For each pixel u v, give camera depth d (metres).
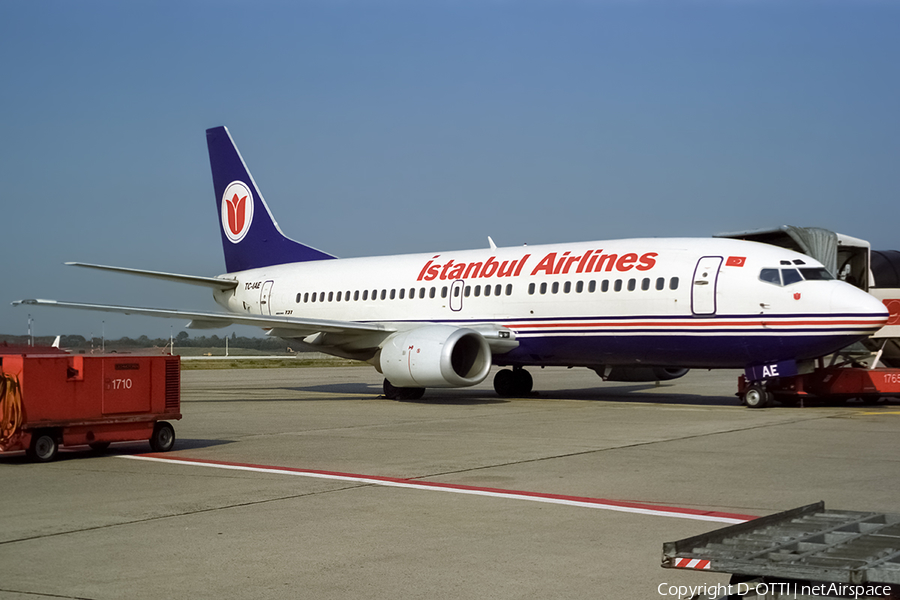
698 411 20.47
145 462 12.69
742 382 22.91
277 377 41.75
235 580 6.52
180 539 7.80
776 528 5.66
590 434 15.73
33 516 8.83
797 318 20.00
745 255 21.16
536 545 7.51
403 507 9.19
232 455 13.35
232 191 33.75
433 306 26.47
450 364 22.58
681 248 22.30
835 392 21.48
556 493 9.95
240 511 9.03
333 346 26.31
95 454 13.60
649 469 11.62
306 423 18.25
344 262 30.06
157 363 13.89
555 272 23.94
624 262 22.70
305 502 9.49
